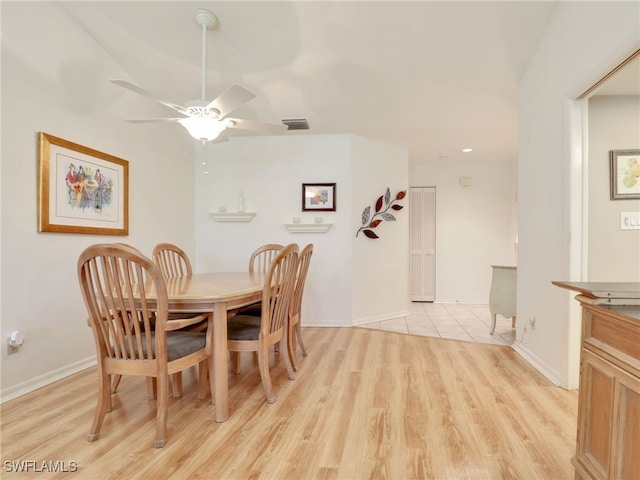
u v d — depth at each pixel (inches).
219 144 172.2
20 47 90.3
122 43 114.0
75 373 105.5
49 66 98.0
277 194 168.7
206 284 94.1
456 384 95.0
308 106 142.7
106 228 117.6
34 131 94.1
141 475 58.6
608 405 46.9
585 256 88.8
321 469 60.1
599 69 75.4
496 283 145.9
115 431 72.1
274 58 118.1
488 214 222.8
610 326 47.3
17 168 89.8
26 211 92.2
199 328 97.7
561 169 92.3
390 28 104.8
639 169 98.1
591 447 51.0
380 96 135.9
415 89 131.4
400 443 67.4
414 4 96.2
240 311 112.0
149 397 87.6
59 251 101.7
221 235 172.4
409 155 205.2
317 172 166.4
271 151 169.0
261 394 90.0
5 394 86.6
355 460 62.4
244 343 85.7
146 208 139.1
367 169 171.0
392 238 180.7
